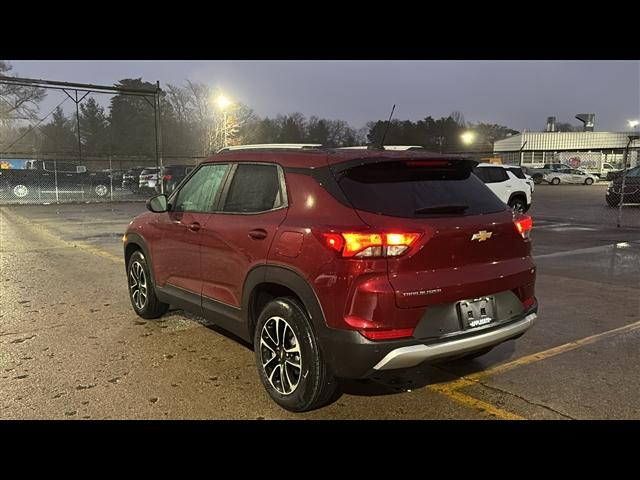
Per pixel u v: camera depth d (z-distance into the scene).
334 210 3.28
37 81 23.05
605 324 5.53
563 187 40.19
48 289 7.01
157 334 5.16
